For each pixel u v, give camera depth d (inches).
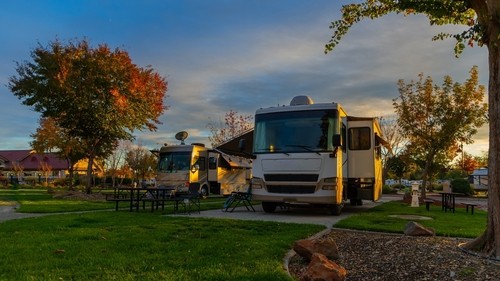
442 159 1059.3
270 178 508.7
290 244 287.1
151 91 1040.8
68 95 914.7
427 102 964.6
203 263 226.4
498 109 255.1
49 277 197.2
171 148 992.2
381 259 242.1
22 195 1020.5
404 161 1268.5
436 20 338.3
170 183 960.3
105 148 1128.8
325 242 248.7
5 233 333.4
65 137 1433.3
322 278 190.7
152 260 234.1
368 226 376.8
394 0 325.4
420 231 317.4
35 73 952.9
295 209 607.2
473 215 559.5
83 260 232.7
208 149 1035.9
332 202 484.4
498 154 252.1
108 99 945.5
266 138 520.4
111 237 310.7
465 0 283.3
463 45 336.2
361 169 570.9
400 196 1234.0
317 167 488.7
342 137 535.5
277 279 196.5
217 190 1038.4
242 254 250.8
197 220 417.7
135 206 637.9
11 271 208.8
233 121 1731.1
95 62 932.6
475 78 934.4
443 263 224.4
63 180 2022.6
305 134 501.4
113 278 196.4
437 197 1202.0
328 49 356.5
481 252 248.2
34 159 2874.0
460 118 936.3
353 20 344.8
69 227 369.7
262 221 410.9
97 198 890.7
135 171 2123.5
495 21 254.2
